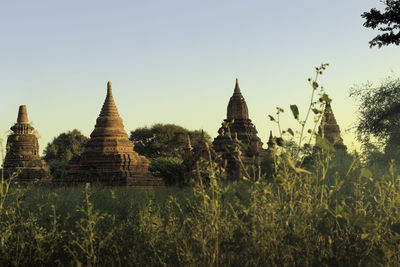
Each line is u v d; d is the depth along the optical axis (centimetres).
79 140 8188
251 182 525
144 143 7931
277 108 480
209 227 500
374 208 685
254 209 520
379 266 468
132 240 576
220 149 3741
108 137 3681
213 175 519
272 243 475
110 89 3862
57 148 7962
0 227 554
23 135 4781
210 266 450
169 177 4397
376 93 2081
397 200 617
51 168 4459
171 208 690
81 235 563
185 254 475
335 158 1019
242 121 4003
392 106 1989
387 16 1964
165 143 7794
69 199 859
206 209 521
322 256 464
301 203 532
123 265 515
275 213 513
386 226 555
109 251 531
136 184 3438
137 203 870
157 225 584
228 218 546
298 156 483
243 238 480
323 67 475
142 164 3656
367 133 2052
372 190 789
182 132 7888
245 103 4134
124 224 634
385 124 2005
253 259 466
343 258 463
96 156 3606
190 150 4725
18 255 514
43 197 832
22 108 4900
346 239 496
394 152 1809
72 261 476
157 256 506
